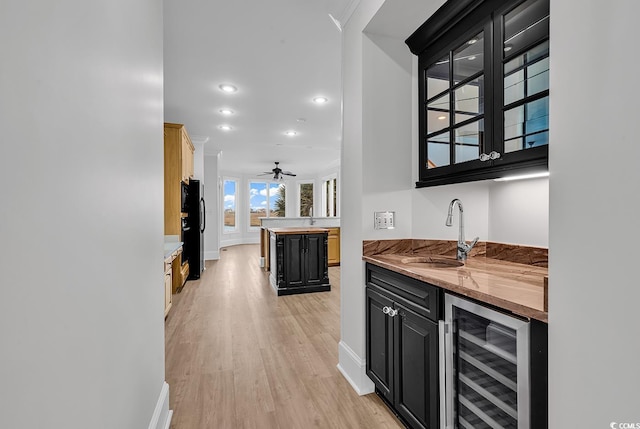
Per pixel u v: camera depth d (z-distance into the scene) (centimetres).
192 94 380
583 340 75
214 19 233
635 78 64
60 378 67
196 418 170
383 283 178
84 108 80
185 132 449
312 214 1036
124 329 108
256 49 276
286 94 380
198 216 521
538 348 91
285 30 248
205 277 538
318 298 411
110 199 97
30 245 58
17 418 54
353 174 210
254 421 167
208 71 319
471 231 199
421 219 207
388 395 171
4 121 52
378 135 202
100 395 88
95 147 86
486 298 108
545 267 163
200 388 198
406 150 208
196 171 588
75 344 74
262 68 313
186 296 418
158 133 166
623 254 67
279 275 426
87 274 81
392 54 205
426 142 201
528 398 94
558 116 81
